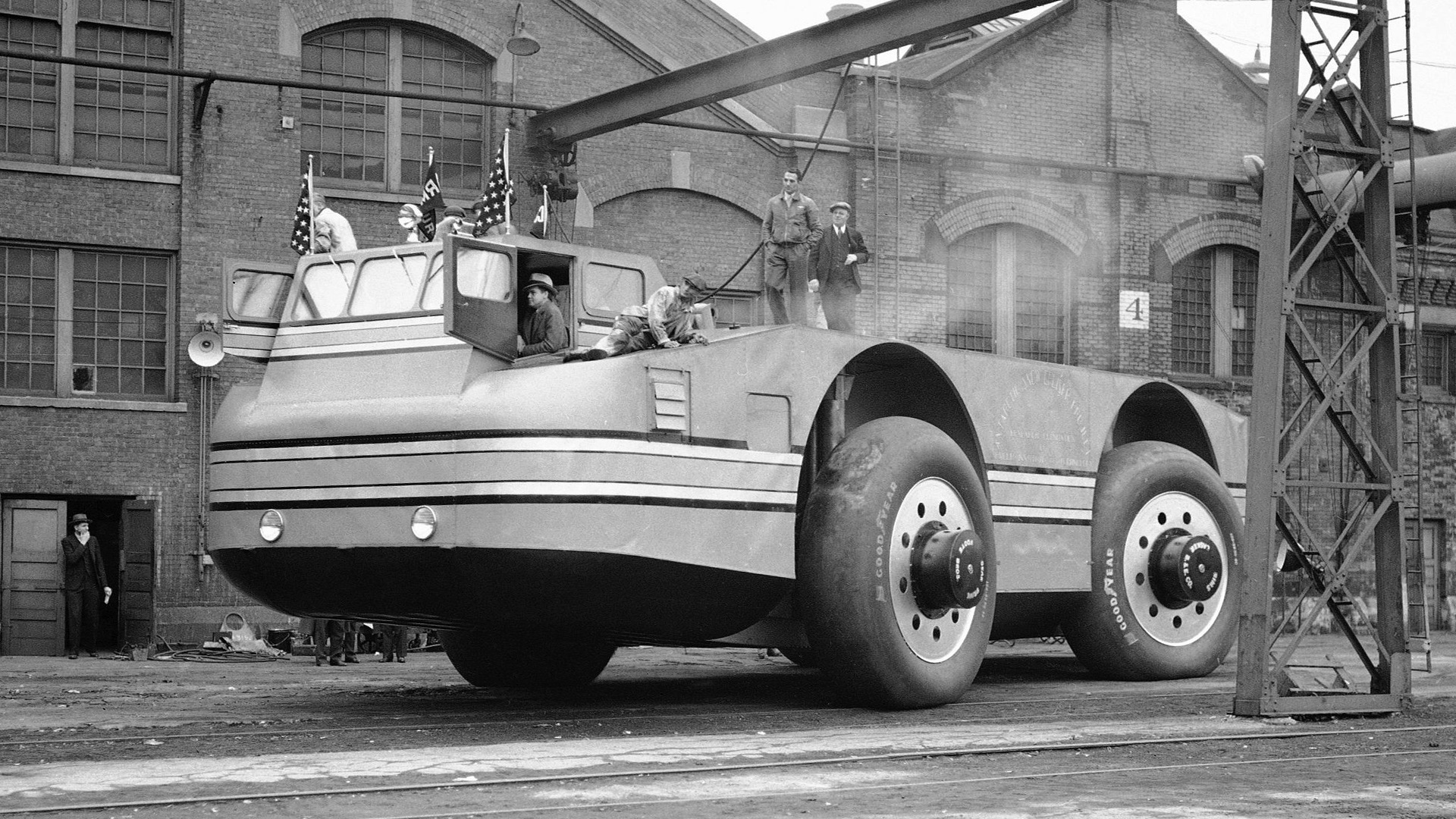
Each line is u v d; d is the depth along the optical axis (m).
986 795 7.21
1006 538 12.27
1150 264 27.86
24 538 20.97
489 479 9.29
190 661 19.78
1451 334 30.80
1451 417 30.67
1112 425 13.50
